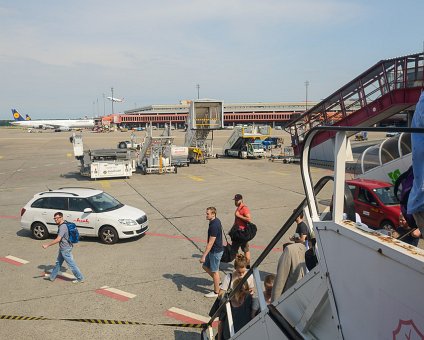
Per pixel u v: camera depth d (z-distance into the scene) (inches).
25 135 3767.2
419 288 67.6
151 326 290.7
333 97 1032.2
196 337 275.0
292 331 109.7
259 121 5472.4
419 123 79.8
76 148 1096.2
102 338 275.7
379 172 641.6
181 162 1326.3
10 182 1031.6
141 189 906.1
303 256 151.3
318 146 1291.8
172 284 365.7
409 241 193.9
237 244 367.6
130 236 489.4
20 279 382.6
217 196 802.8
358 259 83.8
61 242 365.7
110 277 383.9
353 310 85.8
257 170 1225.4
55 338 275.7
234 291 176.4
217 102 1473.9
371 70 895.7
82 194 514.0
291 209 668.1
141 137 3257.9
